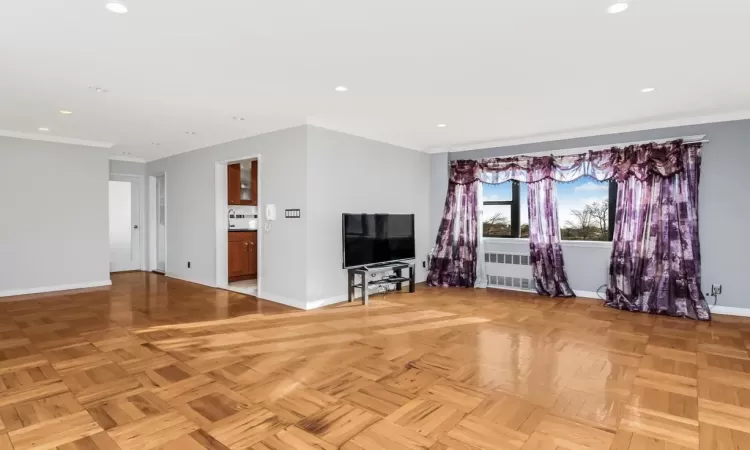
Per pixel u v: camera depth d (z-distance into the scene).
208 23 2.37
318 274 5.07
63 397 2.55
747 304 4.59
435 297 5.71
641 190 4.99
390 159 6.13
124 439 2.09
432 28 2.44
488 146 6.33
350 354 3.37
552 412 2.40
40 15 2.26
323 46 2.71
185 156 6.82
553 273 5.75
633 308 4.92
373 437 2.12
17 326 4.13
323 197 5.10
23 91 3.67
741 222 4.57
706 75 3.25
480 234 6.44
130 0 2.10
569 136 5.56
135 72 3.19
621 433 2.17
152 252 7.95
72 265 6.13
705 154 4.73
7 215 5.57
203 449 2.01
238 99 3.93
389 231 5.77
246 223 7.79
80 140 6.05
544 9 2.21
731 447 2.04
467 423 2.27
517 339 3.78
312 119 4.77
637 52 2.79
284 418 2.31
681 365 3.14
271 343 3.64
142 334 3.89
